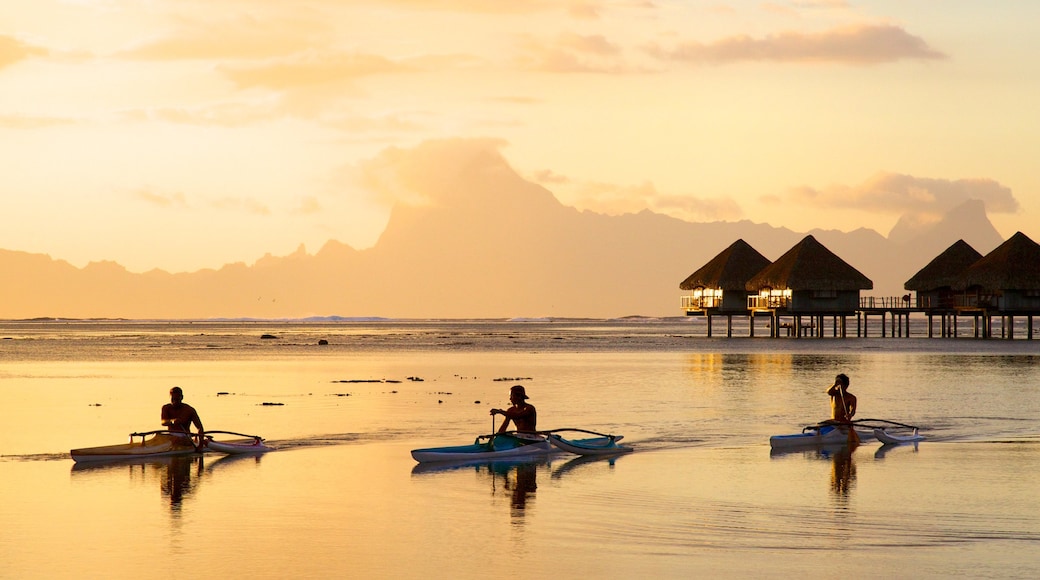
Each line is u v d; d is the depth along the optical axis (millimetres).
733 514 18281
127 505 19188
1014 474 22453
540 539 16453
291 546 16031
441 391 46312
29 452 26234
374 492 20562
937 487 20844
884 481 21578
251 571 14625
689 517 18031
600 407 37906
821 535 16641
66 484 21422
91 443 28109
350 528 17281
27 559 15250
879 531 16922
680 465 24047
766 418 33969
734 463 24328
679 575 14375
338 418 34375
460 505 19203
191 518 18078
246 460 24797
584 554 15500
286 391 46469
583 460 24922
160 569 14727
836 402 27812
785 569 14648
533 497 19984
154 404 39719
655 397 42188
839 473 22672
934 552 15547
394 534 16828
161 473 22891
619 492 20422
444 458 24516
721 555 15422
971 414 35062
